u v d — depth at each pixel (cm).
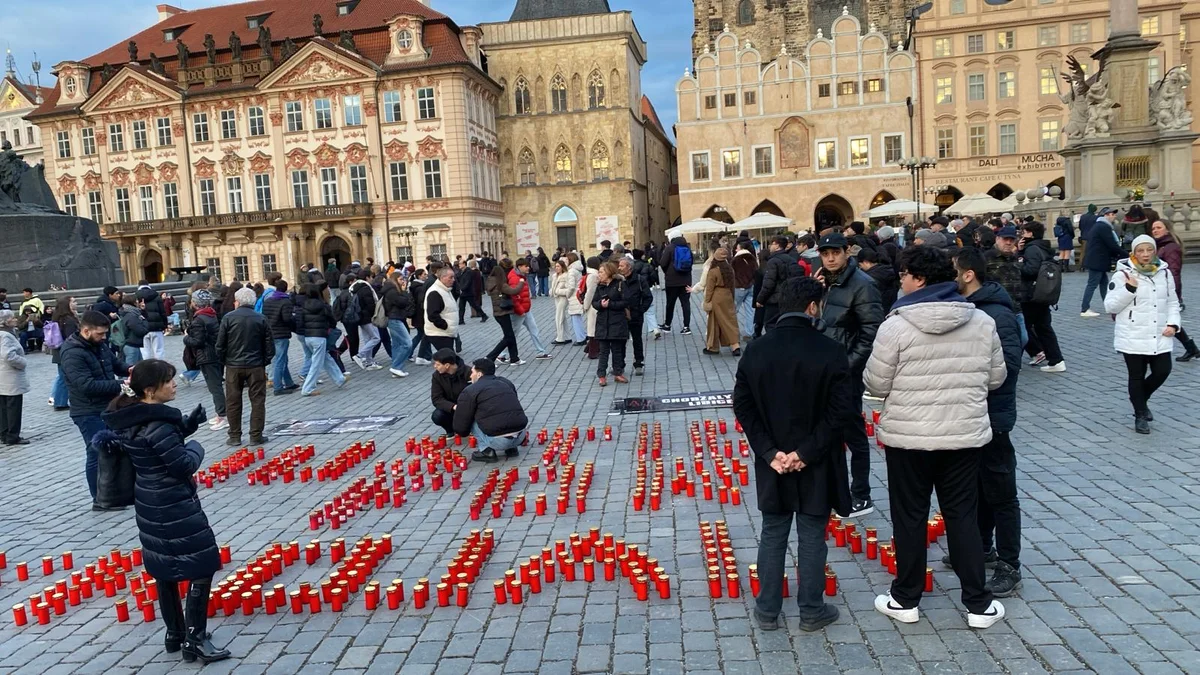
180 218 6944
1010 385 637
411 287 2316
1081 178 3550
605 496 979
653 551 795
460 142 6512
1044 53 6406
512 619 672
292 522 959
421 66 6444
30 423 1708
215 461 1279
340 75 6594
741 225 5278
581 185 7244
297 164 6800
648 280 2289
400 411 1591
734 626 634
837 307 845
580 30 7100
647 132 8288
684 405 1452
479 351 2342
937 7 6456
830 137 6556
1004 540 649
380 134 6631
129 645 673
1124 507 817
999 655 566
